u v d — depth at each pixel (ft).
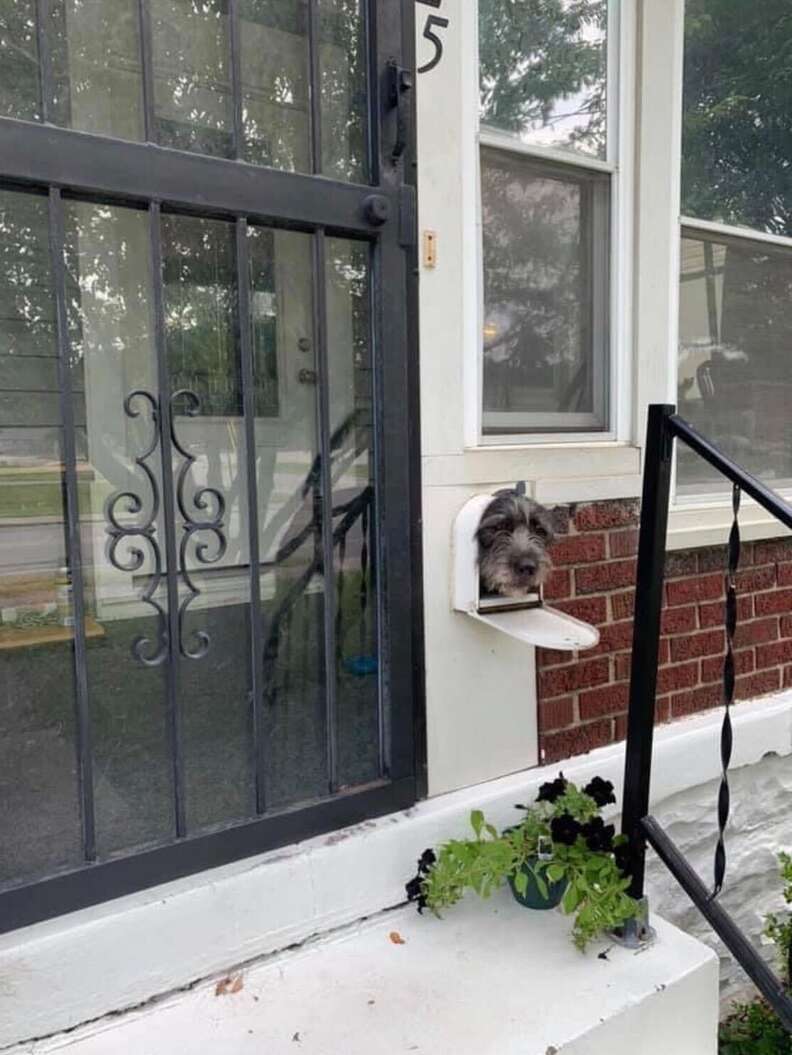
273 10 5.96
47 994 5.29
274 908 6.10
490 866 6.30
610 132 8.24
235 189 5.72
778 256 9.87
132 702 5.73
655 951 6.31
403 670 6.75
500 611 7.11
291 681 6.41
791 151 9.86
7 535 5.29
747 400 9.77
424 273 6.77
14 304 5.21
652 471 6.15
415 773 6.91
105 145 5.23
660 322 8.56
